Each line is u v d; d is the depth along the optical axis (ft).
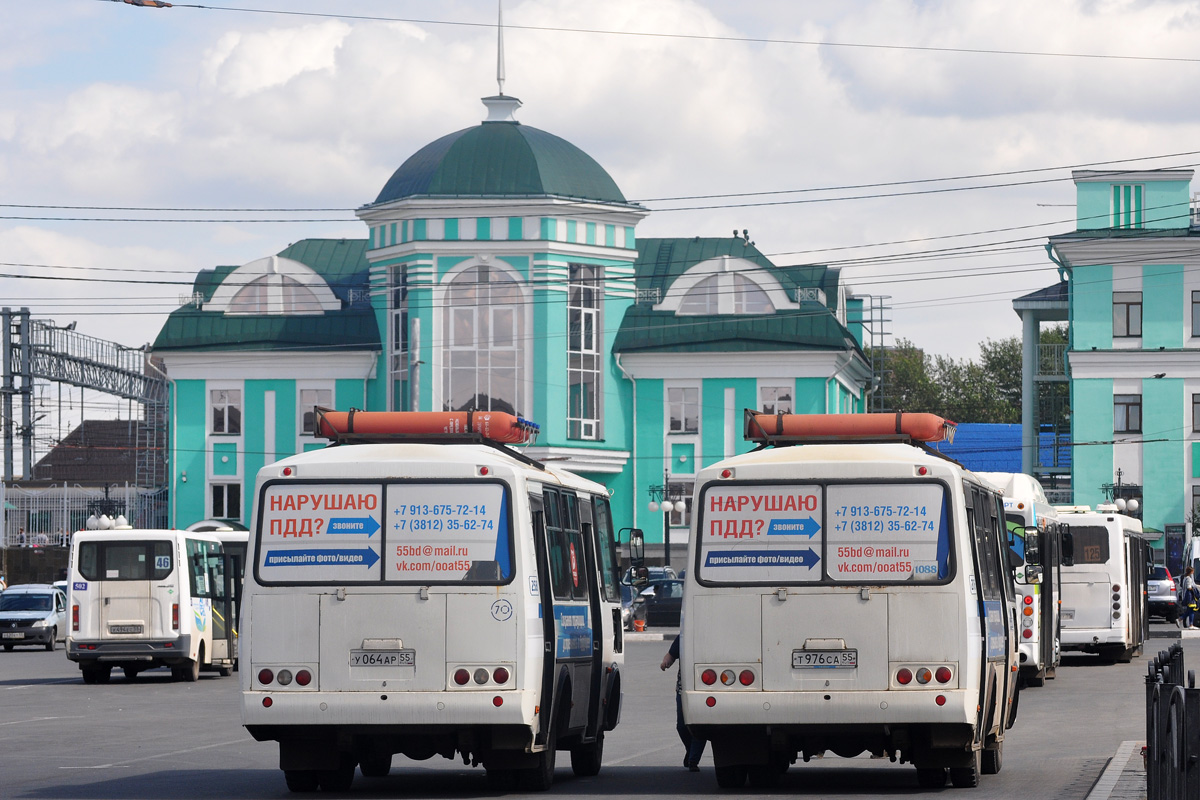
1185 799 35.47
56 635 207.00
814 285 294.87
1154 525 273.33
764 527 60.23
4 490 268.82
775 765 64.44
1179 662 55.52
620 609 77.71
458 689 58.80
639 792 62.44
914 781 65.72
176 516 284.82
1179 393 273.33
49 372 282.77
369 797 60.90
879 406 484.74
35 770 70.74
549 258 264.52
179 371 285.84
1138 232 273.75
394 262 272.72
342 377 280.92
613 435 274.57
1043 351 314.96
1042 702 106.32
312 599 59.62
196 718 100.32
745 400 274.98
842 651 59.11
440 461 60.23
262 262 289.12
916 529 59.31
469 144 270.46
